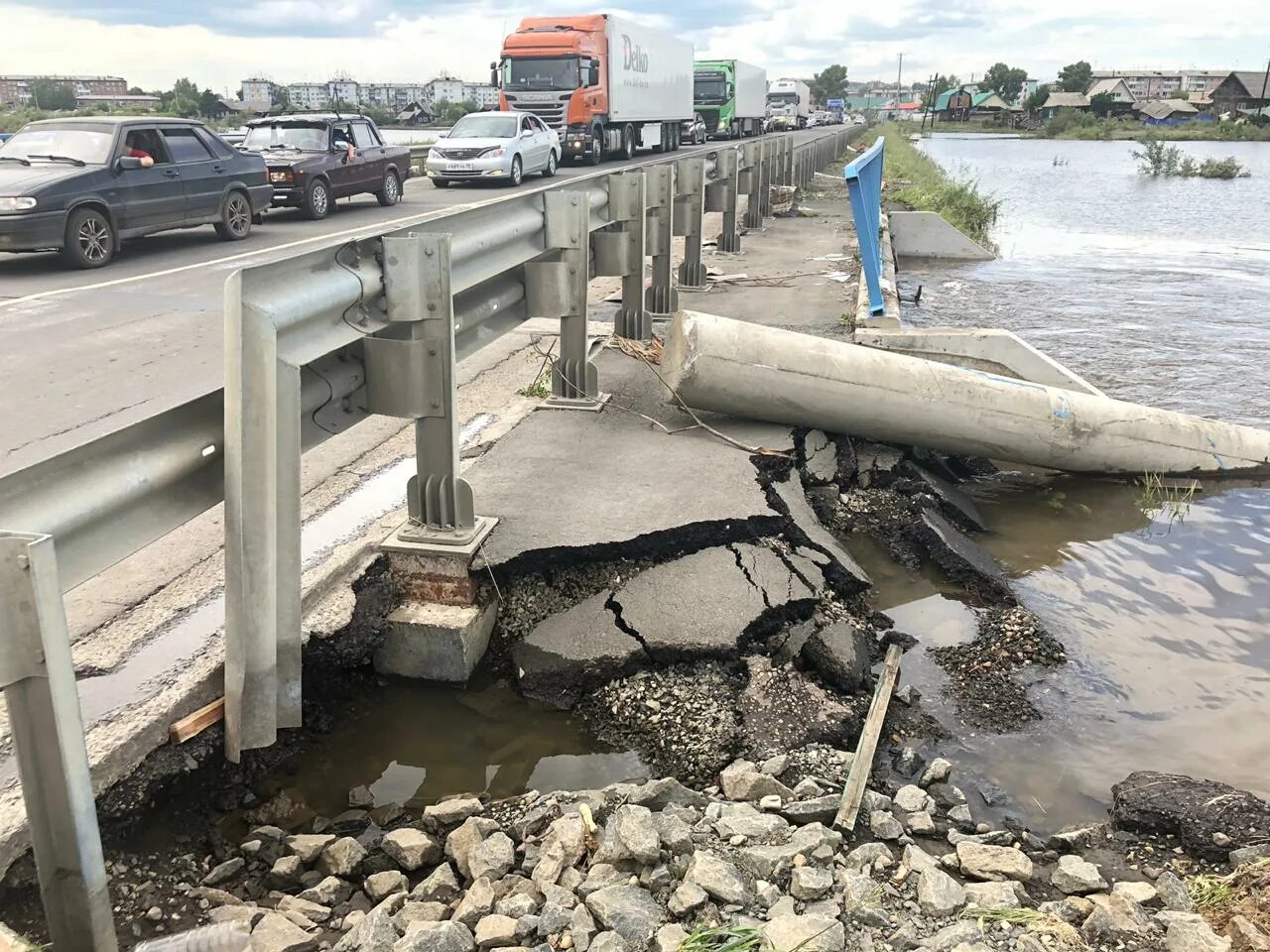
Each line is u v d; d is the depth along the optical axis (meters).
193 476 2.96
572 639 4.11
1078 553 5.59
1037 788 3.56
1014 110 127.44
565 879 2.88
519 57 27.86
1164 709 4.10
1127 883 2.97
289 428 3.12
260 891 2.97
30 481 2.31
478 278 4.79
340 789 3.52
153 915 2.78
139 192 12.91
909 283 15.64
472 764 3.67
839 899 2.75
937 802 3.42
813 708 3.80
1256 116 96.62
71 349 8.27
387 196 20.02
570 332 6.29
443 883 2.91
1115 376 9.63
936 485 6.03
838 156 41.31
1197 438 6.51
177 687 3.33
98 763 2.94
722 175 13.09
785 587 4.44
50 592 2.05
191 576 4.43
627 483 5.16
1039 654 4.46
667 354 6.28
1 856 2.60
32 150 12.66
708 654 4.03
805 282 11.51
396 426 6.64
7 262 12.98
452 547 4.10
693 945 2.50
